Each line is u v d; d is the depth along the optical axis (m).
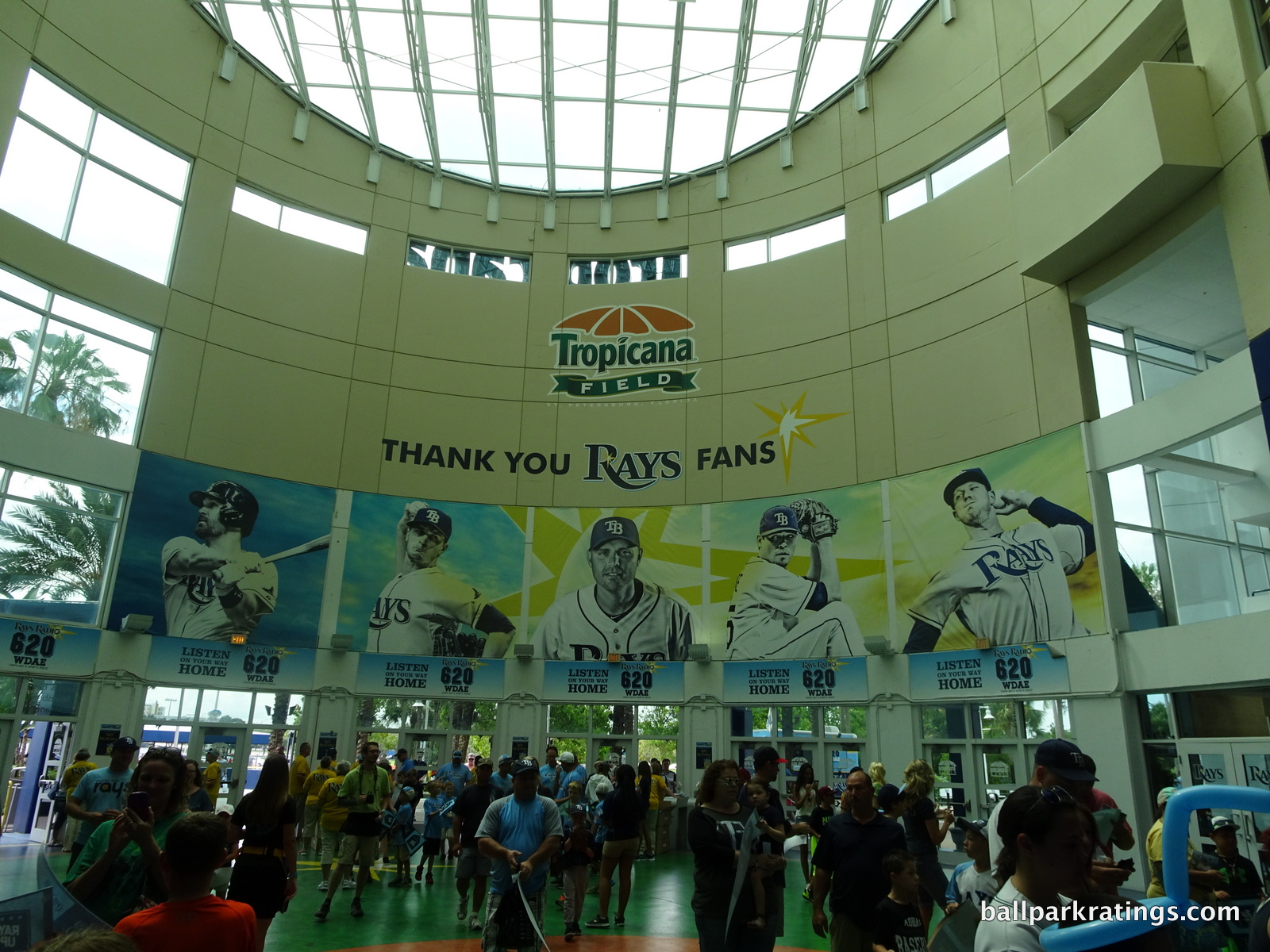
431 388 22.84
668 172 24.14
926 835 6.91
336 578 20.88
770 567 20.50
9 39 17.67
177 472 19.45
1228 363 13.48
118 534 18.50
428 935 9.12
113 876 4.73
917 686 17.88
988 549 17.28
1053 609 15.91
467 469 22.48
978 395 18.23
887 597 18.80
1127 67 16.45
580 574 21.81
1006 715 16.61
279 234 22.14
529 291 24.19
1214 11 13.70
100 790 6.52
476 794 9.91
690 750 20.08
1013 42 18.86
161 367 19.67
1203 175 13.42
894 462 19.45
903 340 19.97
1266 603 15.80
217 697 19.28
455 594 21.48
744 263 23.50
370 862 10.20
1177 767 13.91
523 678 21.12
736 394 22.16
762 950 5.49
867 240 21.30
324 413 21.70
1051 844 2.75
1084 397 16.20
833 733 19.09
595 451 22.70
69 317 18.33
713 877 5.63
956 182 20.02
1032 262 16.03
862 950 5.33
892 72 21.88
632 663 20.91
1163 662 14.09
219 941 3.44
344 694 20.30
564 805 12.95
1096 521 15.50
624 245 24.56
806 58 20.28
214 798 14.50
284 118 22.94
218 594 19.41
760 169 23.88
